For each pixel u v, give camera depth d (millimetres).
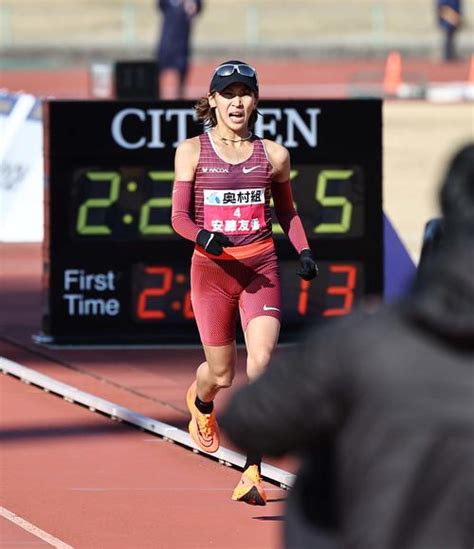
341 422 7980
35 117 44656
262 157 18500
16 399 25234
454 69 97875
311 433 8055
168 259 29750
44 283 29953
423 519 7664
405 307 7969
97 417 23891
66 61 102688
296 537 8180
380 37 110125
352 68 100000
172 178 29484
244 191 18391
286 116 29266
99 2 114938
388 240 31266
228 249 18125
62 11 113312
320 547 8070
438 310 7785
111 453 21484
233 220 18344
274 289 18250
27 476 20094
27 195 44688
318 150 29422
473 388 7734
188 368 28000
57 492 19266
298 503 8281
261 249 18281
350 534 7770
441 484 7656
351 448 7832
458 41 108688
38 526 17625
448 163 8195
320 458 8180
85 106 29172
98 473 20297
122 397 25328
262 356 17703
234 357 18547
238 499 18469
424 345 7855
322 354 7973
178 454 21484
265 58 104750
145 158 29391
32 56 102938
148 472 20375
